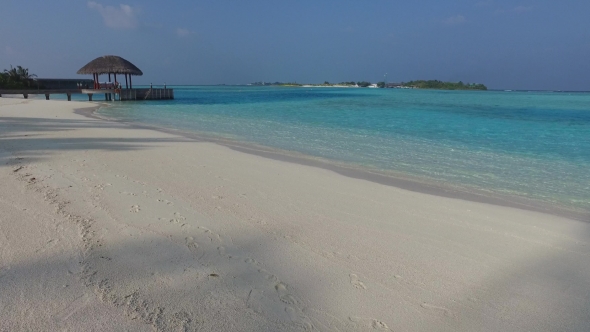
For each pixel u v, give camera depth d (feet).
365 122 61.41
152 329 8.02
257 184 20.72
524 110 100.42
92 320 8.20
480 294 10.35
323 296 9.89
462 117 74.18
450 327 8.86
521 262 12.39
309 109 92.22
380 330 8.62
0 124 44.01
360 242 13.48
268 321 8.68
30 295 9.03
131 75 126.00
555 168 28.32
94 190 18.02
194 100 134.82
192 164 25.13
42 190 17.52
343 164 28.04
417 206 18.02
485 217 16.78
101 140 34.01
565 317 9.41
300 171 24.64
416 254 12.69
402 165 28.32
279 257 12.02
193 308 8.95
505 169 27.71
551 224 16.14
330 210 16.87
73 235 12.68
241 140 39.11
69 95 123.03
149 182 20.04
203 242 12.82
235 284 10.21
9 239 12.12
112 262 10.98
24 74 157.48
